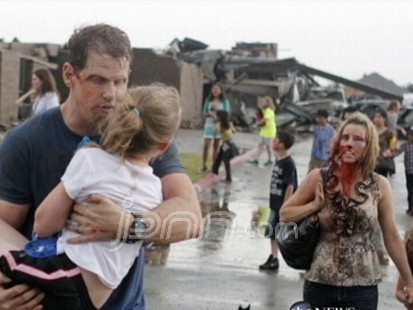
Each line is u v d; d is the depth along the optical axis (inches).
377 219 191.6
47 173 127.2
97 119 123.4
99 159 114.4
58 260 114.0
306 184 192.1
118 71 122.6
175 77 1459.2
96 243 114.9
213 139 730.2
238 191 618.5
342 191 187.2
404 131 639.1
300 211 190.1
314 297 192.1
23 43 1343.5
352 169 187.3
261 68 1571.1
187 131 1328.7
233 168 796.6
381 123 507.8
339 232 187.6
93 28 123.8
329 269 188.2
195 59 1567.4
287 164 352.8
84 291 114.7
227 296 308.5
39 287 113.9
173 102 114.9
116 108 115.6
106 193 114.3
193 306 292.5
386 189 190.9
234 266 356.5
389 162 502.0
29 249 116.2
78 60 122.8
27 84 1175.6
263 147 874.1
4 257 115.3
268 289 320.8
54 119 128.1
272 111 861.2
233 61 1583.4
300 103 1616.6
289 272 350.3
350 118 189.2
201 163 791.7
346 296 188.9
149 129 112.8
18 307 114.7
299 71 1627.7
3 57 1108.5
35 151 127.0
